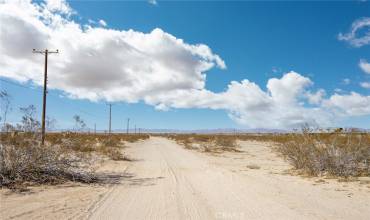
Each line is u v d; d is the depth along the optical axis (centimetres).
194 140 5734
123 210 791
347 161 1412
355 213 771
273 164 2027
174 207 829
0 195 910
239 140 5994
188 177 1392
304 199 928
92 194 978
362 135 1506
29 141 1140
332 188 1112
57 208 792
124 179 1313
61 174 1188
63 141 1490
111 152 2348
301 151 1580
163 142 5928
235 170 1667
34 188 1025
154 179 1322
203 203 877
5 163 1065
